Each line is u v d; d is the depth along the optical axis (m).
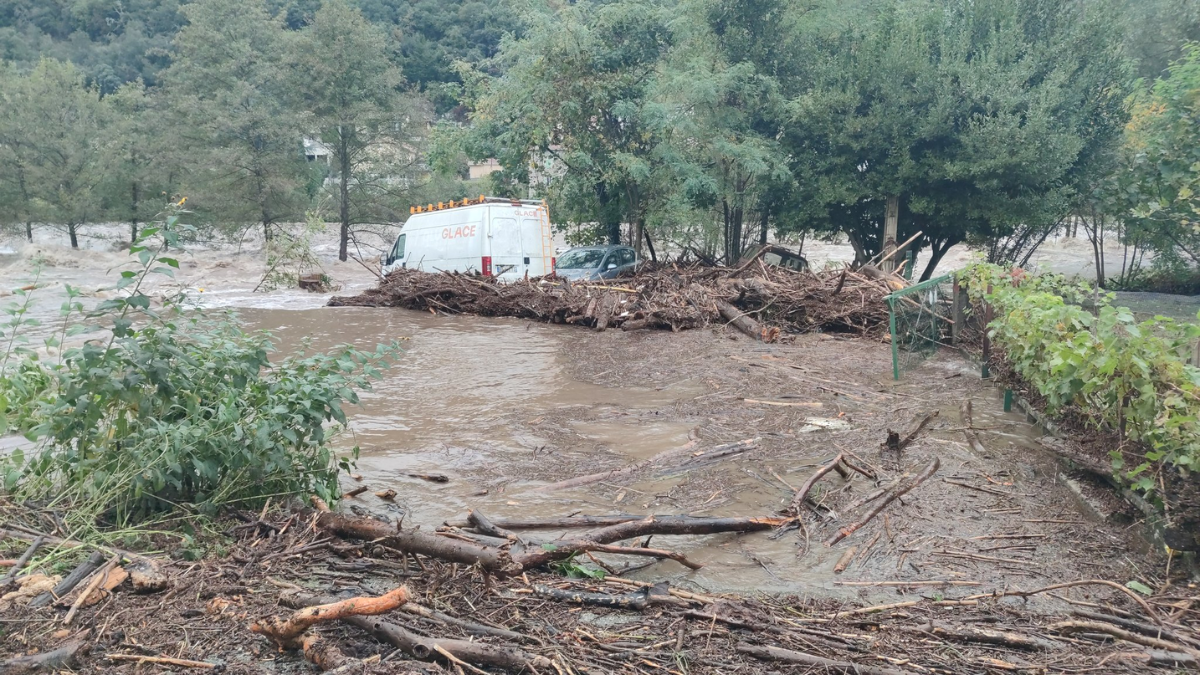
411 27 85.00
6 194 35.91
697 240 27.59
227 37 41.00
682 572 4.64
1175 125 14.80
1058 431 6.67
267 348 5.54
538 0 25.62
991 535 5.09
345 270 34.41
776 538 5.17
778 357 11.57
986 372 9.63
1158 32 23.66
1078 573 4.54
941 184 21.02
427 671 3.13
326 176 40.56
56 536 4.36
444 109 76.50
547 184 27.53
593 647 3.47
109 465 4.75
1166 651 3.53
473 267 19.30
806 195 23.36
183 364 5.13
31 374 5.29
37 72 38.06
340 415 5.38
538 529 5.24
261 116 36.44
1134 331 4.92
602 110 24.92
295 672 3.19
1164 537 4.55
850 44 24.27
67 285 5.12
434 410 8.76
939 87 20.33
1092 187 20.61
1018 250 24.17
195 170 36.59
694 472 6.51
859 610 3.98
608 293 16.16
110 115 39.47
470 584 4.08
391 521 5.37
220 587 3.90
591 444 7.45
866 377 10.12
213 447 4.88
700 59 23.08
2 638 3.37
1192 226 15.77
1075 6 22.41
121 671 3.16
